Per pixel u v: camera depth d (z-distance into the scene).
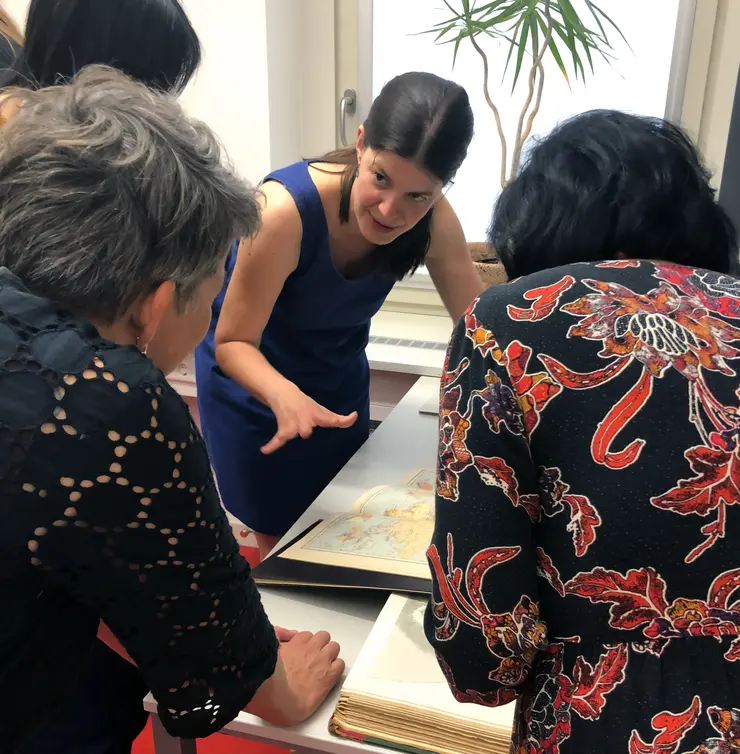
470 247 1.65
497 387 0.53
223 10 1.78
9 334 0.47
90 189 0.48
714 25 1.81
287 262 1.16
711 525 0.51
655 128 0.58
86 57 0.85
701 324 0.52
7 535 0.46
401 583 0.86
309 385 1.39
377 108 0.99
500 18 1.65
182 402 0.52
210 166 0.54
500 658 0.56
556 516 0.54
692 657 0.53
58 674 0.54
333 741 0.71
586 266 0.55
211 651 0.58
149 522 0.50
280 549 0.96
